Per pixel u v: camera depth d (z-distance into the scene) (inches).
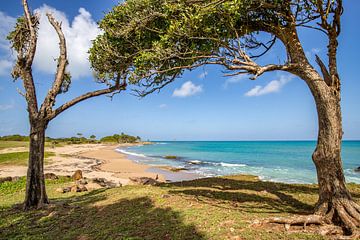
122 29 348.5
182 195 389.1
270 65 257.6
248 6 266.2
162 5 313.1
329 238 214.1
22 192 551.5
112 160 1675.7
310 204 326.3
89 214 323.0
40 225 297.0
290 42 275.6
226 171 1171.9
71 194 494.0
